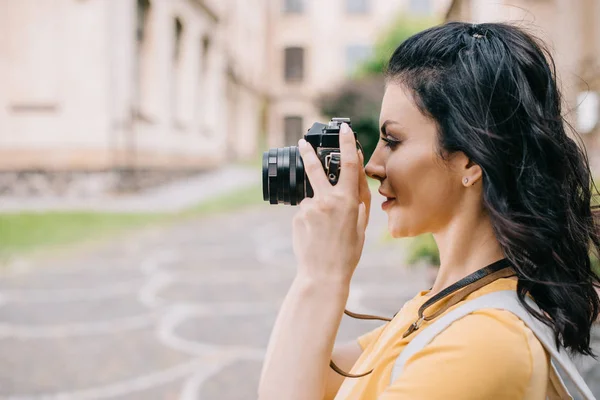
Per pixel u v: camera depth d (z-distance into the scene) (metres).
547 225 0.73
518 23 0.91
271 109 32.47
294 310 0.77
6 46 13.80
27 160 13.86
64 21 13.70
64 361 4.13
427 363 0.69
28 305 5.60
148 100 16.03
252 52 29.41
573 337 0.77
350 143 0.80
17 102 13.85
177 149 18.08
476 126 0.73
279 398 0.74
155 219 11.73
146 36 15.88
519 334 0.68
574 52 9.43
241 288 6.27
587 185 0.84
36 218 10.85
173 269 7.28
